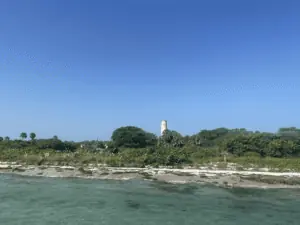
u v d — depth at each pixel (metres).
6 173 55.28
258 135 73.00
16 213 26.88
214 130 105.12
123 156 63.53
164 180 47.41
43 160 63.25
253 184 44.31
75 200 32.69
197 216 27.02
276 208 30.59
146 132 94.94
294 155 67.00
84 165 59.47
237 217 26.94
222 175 49.09
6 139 100.12
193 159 63.00
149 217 26.44
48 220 24.97
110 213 27.55
